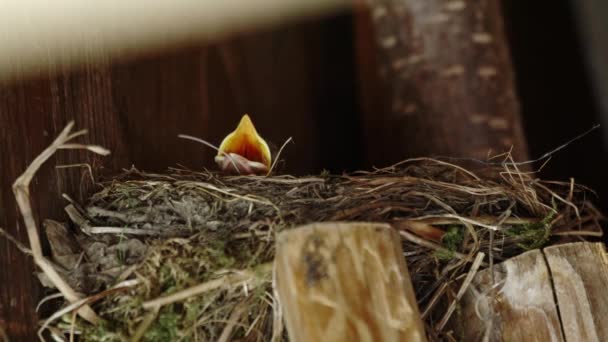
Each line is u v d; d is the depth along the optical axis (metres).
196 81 0.59
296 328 0.39
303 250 0.39
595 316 0.42
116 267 0.42
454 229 0.44
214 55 0.62
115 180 0.46
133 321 0.41
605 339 0.42
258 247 0.42
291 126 0.68
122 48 0.52
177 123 0.56
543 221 0.45
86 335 0.41
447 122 0.59
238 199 0.44
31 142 0.43
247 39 0.67
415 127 0.59
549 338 0.42
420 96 0.60
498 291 0.43
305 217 0.43
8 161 0.42
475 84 0.60
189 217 0.44
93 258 0.43
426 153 0.59
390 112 0.60
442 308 0.44
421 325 0.40
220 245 0.42
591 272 0.42
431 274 0.44
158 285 0.41
